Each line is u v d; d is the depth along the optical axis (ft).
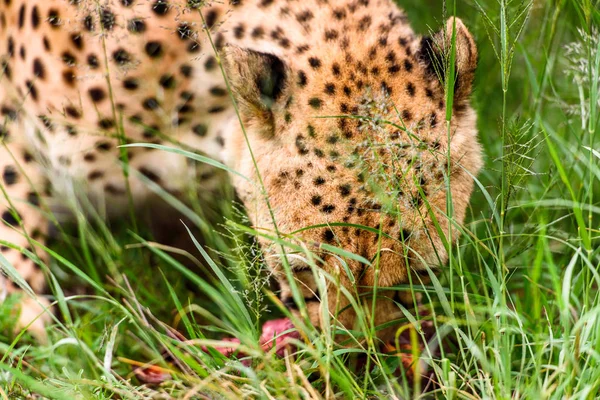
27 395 23.68
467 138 26.76
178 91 29.84
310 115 25.49
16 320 28.99
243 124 26.96
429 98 25.93
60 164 31.32
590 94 28.22
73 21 29.53
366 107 25.14
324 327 22.76
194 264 35.37
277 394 22.04
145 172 31.55
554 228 31.37
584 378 22.30
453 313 24.70
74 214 33.55
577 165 31.04
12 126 31.86
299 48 27.04
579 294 27.99
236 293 25.16
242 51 25.86
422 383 26.48
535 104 33.63
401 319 24.79
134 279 31.50
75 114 30.37
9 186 31.81
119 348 28.43
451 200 24.41
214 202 32.63
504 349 22.74
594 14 31.65
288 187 25.20
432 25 42.19
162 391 23.62
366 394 23.22
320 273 23.08
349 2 28.45
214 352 24.72
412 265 25.12
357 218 24.57
